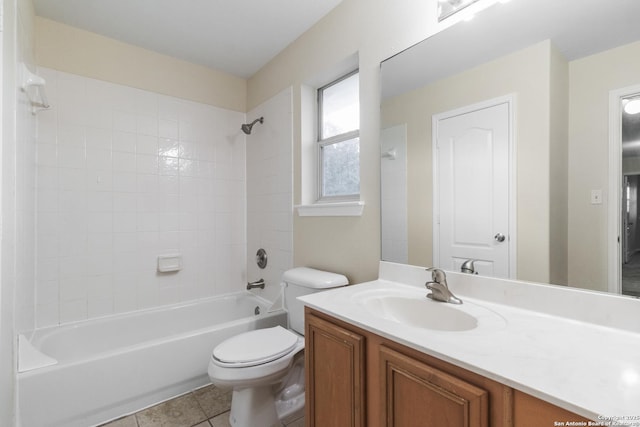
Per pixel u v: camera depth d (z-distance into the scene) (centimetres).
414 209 143
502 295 113
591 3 95
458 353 75
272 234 248
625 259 88
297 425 160
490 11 117
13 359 130
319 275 177
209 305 255
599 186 92
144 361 170
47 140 195
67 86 203
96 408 155
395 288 141
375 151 161
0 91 95
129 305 227
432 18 135
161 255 240
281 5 184
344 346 105
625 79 88
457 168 127
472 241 122
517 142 110
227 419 162
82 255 208
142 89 232
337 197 204
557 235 100
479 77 120
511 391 65
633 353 75
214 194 268
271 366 143
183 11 189
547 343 81
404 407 85
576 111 97
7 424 115
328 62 190
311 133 218
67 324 201
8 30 109
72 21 199
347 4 177
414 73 141
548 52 102
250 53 240
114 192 221
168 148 244
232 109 278
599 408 54
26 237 164
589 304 94
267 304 248
